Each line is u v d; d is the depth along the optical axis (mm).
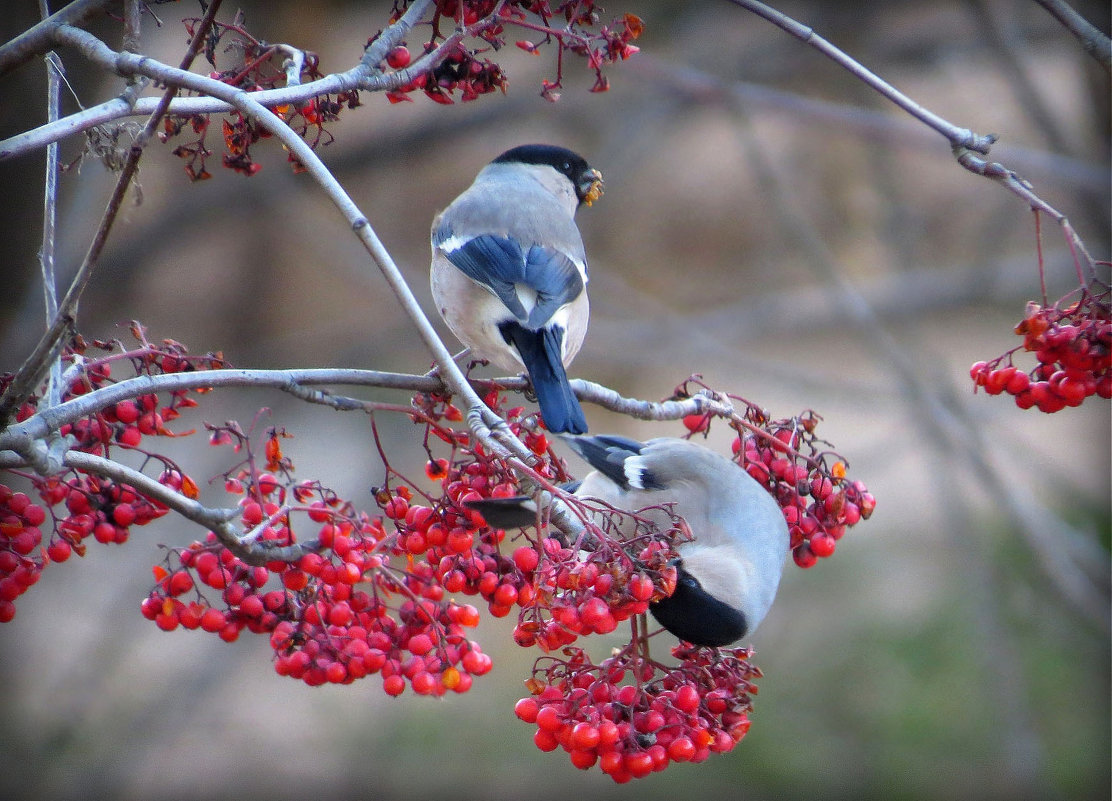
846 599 14891
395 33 5570
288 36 13945
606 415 16844
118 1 5266
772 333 18016
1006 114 17000
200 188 14742
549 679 5340
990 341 19203
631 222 17594
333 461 16516
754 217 17469
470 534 5219
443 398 5988
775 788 13062
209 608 5555
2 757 13789
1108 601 13281
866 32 16375
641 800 13359
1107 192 12539
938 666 14008
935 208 17266
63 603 15328
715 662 5578
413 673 5520
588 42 5723
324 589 5578
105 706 14797
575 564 4816
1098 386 5680
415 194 17359
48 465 4934
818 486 6145
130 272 14625
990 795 12766
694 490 6203
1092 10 11898
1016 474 17141
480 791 13797
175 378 5297
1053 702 13758
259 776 14320
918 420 14297
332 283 17016
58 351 4805
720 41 16812
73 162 5711
